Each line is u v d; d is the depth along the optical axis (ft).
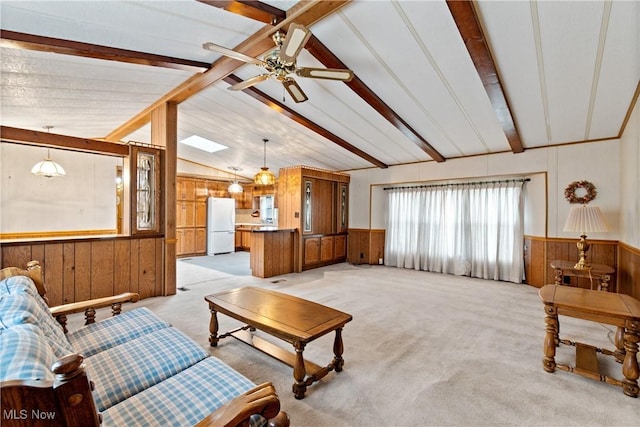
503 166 17.25
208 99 14.83
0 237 16.46
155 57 9.71
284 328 6.74
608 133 13.60
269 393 3.74
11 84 10.70
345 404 6.30
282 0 7.54
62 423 2.53
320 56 9.55
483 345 9.07
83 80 10.91
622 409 6.15
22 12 6.88
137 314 7.41
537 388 6.88
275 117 16.17
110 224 20.33
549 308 7.52
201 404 4.25
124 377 4.86
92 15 7.25
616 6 6.75
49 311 6.03
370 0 7.48
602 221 11.04
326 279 17.97
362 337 9.61
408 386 6.95
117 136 19.52
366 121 15.12
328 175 22.61
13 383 2.37
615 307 6.97
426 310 12.26
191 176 27.94
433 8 7.56
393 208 22.71
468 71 9.95
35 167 15.58
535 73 9.55
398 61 9.89
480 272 18.62
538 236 16.20
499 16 7.42
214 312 8.79
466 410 6.12
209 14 7.80
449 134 15.42
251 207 33.58
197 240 28.37
